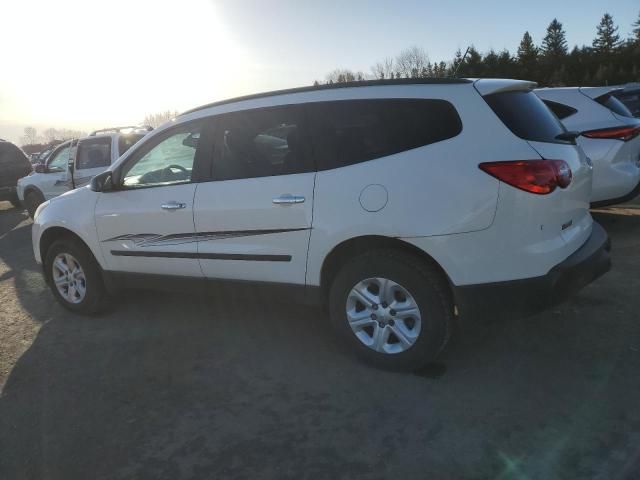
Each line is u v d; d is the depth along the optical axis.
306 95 3.73
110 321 4.88
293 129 3.71
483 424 2.93
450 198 3.15
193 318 4.80
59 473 2.77
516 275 3.13
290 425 3.06
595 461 2.57
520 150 3.11
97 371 3.90
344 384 3.46
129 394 3.53
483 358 3.66
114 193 4.57
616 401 3.05
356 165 3.44
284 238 3.70
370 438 2.88
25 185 11.47
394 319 3.45
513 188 3.07
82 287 4.96
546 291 3.14
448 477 2.54
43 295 5.87
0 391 3.69
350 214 3.41
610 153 6.03
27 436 3.12
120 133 10.07
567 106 6.36
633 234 6.44
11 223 11.80
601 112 6.17
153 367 3.90
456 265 3.18
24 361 4.16
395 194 3.28
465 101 3.26
